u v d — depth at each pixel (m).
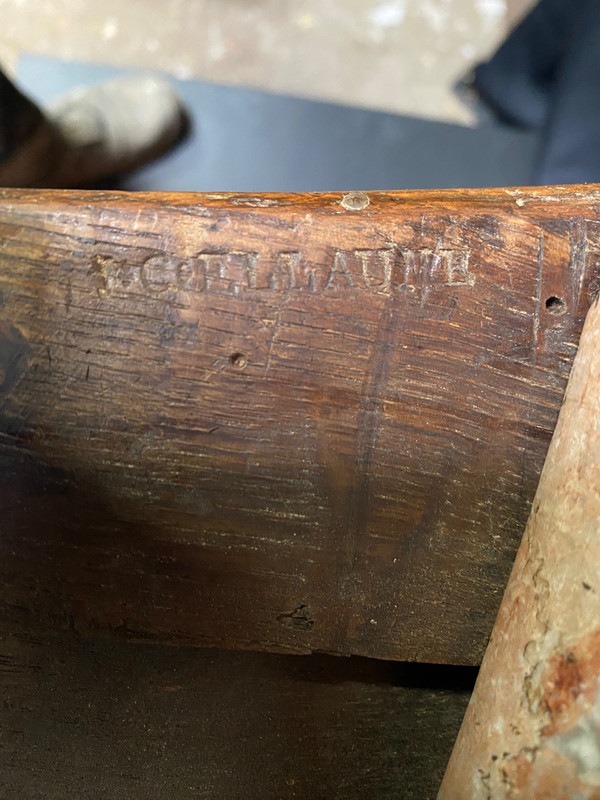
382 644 0.10
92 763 0.11
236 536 0.10
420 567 0.10
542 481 0.09
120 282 0.09
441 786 0.09
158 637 0.10
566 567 0.08
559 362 0.10
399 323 0.09
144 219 0.09
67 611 0.10
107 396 0.09
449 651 0.10
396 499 0.10
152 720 0.11
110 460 0.09
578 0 0.19
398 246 0.09
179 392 0.09
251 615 0.10
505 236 0.10
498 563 0.10
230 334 0.09
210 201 0.09
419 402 0.10
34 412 0.09
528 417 0.10
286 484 0.10
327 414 0.10
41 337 0.09
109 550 0.10
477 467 0.10
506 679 0.09
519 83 0.22
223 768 0.11
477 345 0.10
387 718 0.11
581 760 0.07
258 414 0.09
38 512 0.09
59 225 0.09
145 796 0.11
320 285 0.09
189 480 0.10
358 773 0.11
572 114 0.19
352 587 0.10
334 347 0.09
